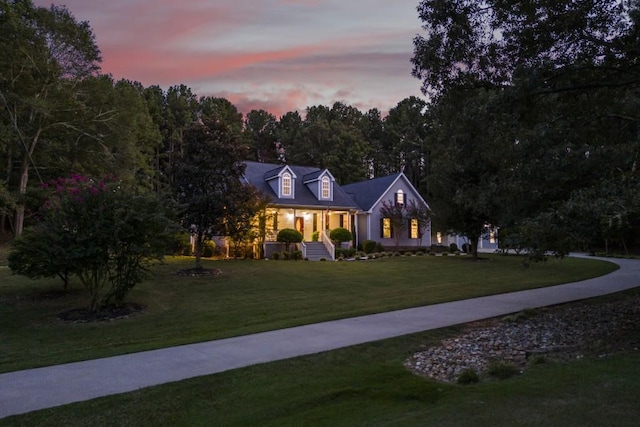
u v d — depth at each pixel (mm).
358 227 31891
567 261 24297
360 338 7629
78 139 27094
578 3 8469
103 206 10062
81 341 8102
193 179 16062
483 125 9898
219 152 16406
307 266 19062
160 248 10836
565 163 7754
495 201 10367
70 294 11820
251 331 8422
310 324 8945
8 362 6723
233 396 4957
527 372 5293
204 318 9820
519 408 3959
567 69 8773
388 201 31875
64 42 25172
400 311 10234
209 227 16109
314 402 4641
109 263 10430
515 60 9742
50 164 27188
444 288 14078
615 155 7590
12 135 23016
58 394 5109
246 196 16797
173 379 5590
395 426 3779
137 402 4805
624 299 11539
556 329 8172
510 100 8742
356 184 36094
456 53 9758
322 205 27844
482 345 7211
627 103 9375
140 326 9188
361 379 5383
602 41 8883
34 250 9883
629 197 5539
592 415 3662
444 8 9383
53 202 10406
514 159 9555
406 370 5793
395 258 24641
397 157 59906
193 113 53000
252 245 23531
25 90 24391
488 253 30312
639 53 8695
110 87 27125
